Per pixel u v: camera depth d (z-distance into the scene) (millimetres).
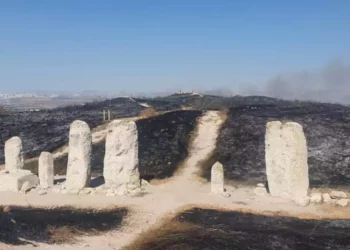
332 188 28219
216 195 26969
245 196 26781
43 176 28734
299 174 25234
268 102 73812
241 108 57031
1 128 52031
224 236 19547
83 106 77312
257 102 73875
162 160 36531
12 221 21688
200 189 29078
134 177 28266
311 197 25281
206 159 37188
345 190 27781
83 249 18062
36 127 52469
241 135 41438
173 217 22516
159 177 32469
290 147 25219
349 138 37344
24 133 49375
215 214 23125
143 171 33906
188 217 22562
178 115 51656
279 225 21297
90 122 52625
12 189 27703
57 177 33062
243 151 37125
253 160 34844
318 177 30438
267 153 26578
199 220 22047
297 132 25125
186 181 31516
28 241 18750
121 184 27797
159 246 18281
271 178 26422
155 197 26469
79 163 27484
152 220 22141
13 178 27766
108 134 27953
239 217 22594
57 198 26125
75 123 27656
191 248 18016
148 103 79750
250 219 22234
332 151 34938
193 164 36219
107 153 27828
